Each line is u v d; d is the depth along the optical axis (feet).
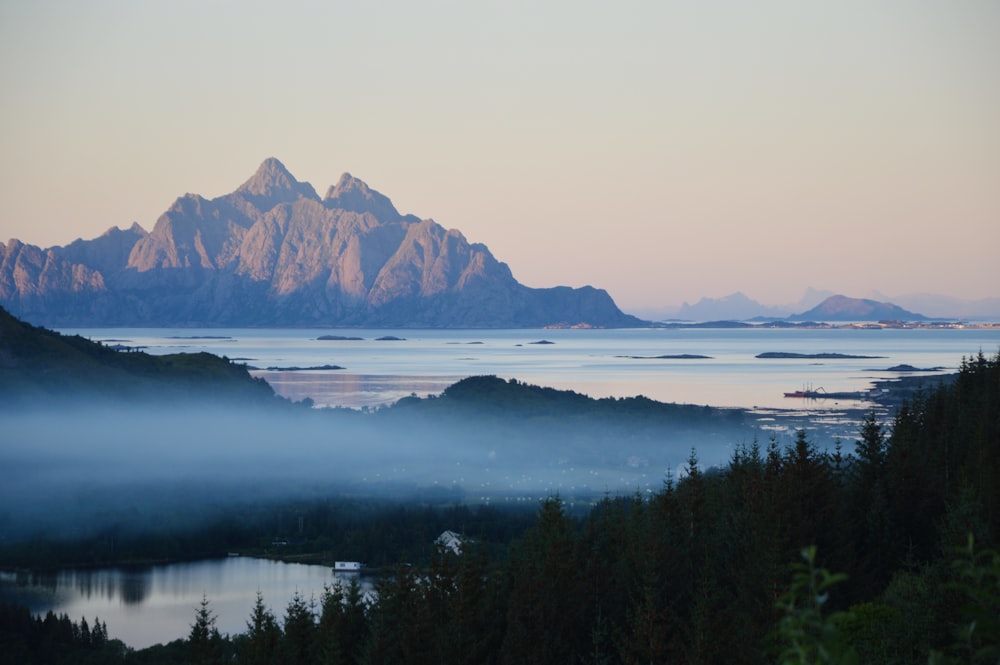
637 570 319.47
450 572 325.01
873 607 232.73
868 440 395.75
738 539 326.85
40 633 435.12
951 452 437.99
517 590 306.96
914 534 346.33
